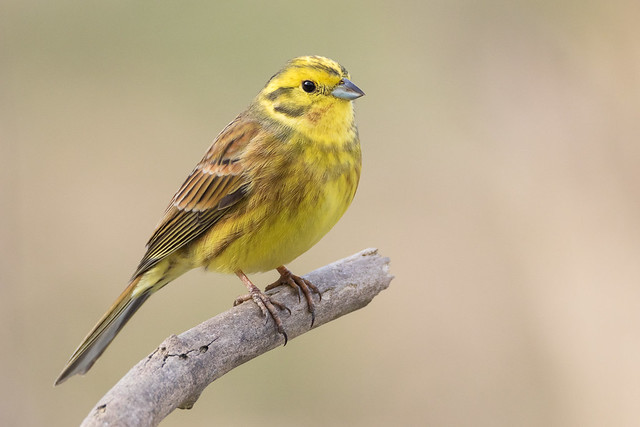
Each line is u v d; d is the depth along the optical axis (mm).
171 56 16281
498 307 14352
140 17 16281
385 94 15906
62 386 12883
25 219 15172
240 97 16125
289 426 13156
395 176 15398
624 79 14531
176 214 9555
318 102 9078
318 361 13695
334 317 9023
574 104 14766
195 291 14156
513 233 14680
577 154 14633
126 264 14922
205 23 16250
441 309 14430
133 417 6871
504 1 15273
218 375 7938
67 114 16078
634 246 13953
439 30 15859
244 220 9102
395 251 14820
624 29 14547
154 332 13805
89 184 15688
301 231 9102
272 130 9164
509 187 14938
